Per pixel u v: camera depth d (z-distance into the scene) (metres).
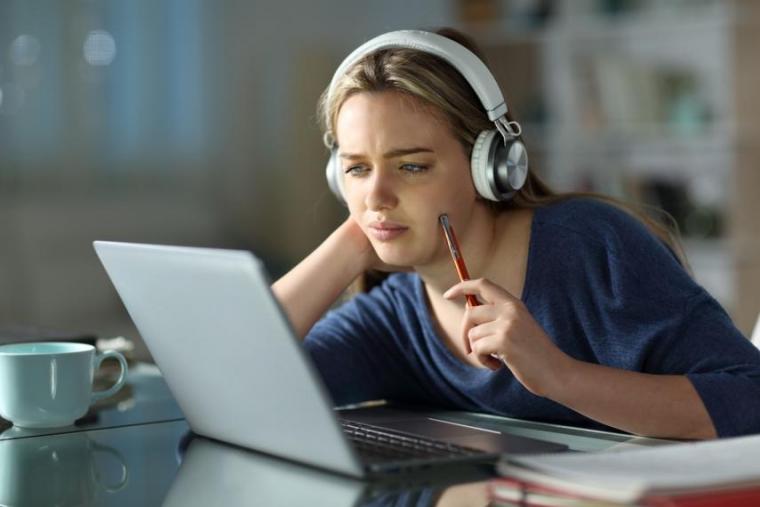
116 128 7.81
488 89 2.13
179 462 1.87
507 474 1.53
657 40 7.20
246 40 8.15
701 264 6.72
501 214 2.36
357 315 2.56
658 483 1.36
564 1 7.44
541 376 1.95
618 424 1.98
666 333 2.11
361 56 2.18
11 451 1.98
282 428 1.76
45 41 7.61
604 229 2.26
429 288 2.37
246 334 1.69
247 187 8.20
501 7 7.84
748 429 1.96
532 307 2.28
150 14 7.87
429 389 2.48
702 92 6.98
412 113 2.08
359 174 2.15
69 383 2.18
